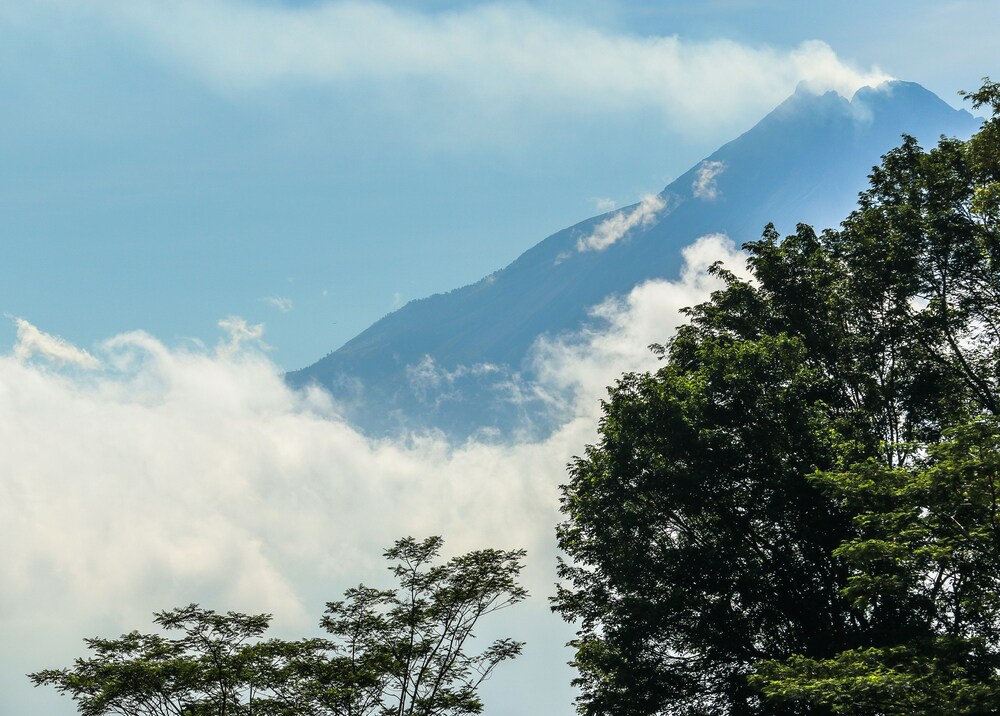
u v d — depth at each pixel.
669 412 52.19
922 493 35.31
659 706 51.78
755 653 51.84
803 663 37.91
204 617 46.38
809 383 53.72
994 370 56.53
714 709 52.03
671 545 53.56
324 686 46.28
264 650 46.78
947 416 54.69
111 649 45.78
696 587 52.03
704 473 51.50
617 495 53.62
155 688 44.28
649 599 52.31
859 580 38.62
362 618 49.09
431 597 49.59
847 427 51.78
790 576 51.56
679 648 53.41
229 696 46.47
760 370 53.69
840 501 43.91
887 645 45.19
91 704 43.81
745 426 52.47
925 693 34.34
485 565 50.00
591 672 57.75
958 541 36.66
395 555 49.97
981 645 37.47
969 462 33.62
